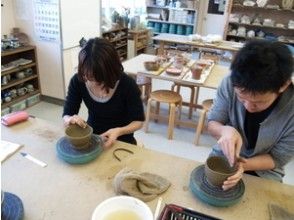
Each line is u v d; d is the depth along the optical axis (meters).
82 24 3.41
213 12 6.32
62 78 3.27
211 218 0.75
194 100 3.31
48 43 3.16
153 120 3.10
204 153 2.58
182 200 0.85
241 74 0.76
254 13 5.69
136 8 5.88
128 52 5.36
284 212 0.82
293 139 1.00
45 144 1.10
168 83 4.36
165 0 6.26
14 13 3.16
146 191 0.85
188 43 4.31
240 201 0.85
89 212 0.78
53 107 3.36
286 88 0.92
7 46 2.93
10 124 1.21
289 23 5.42
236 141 0.95
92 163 1.00
